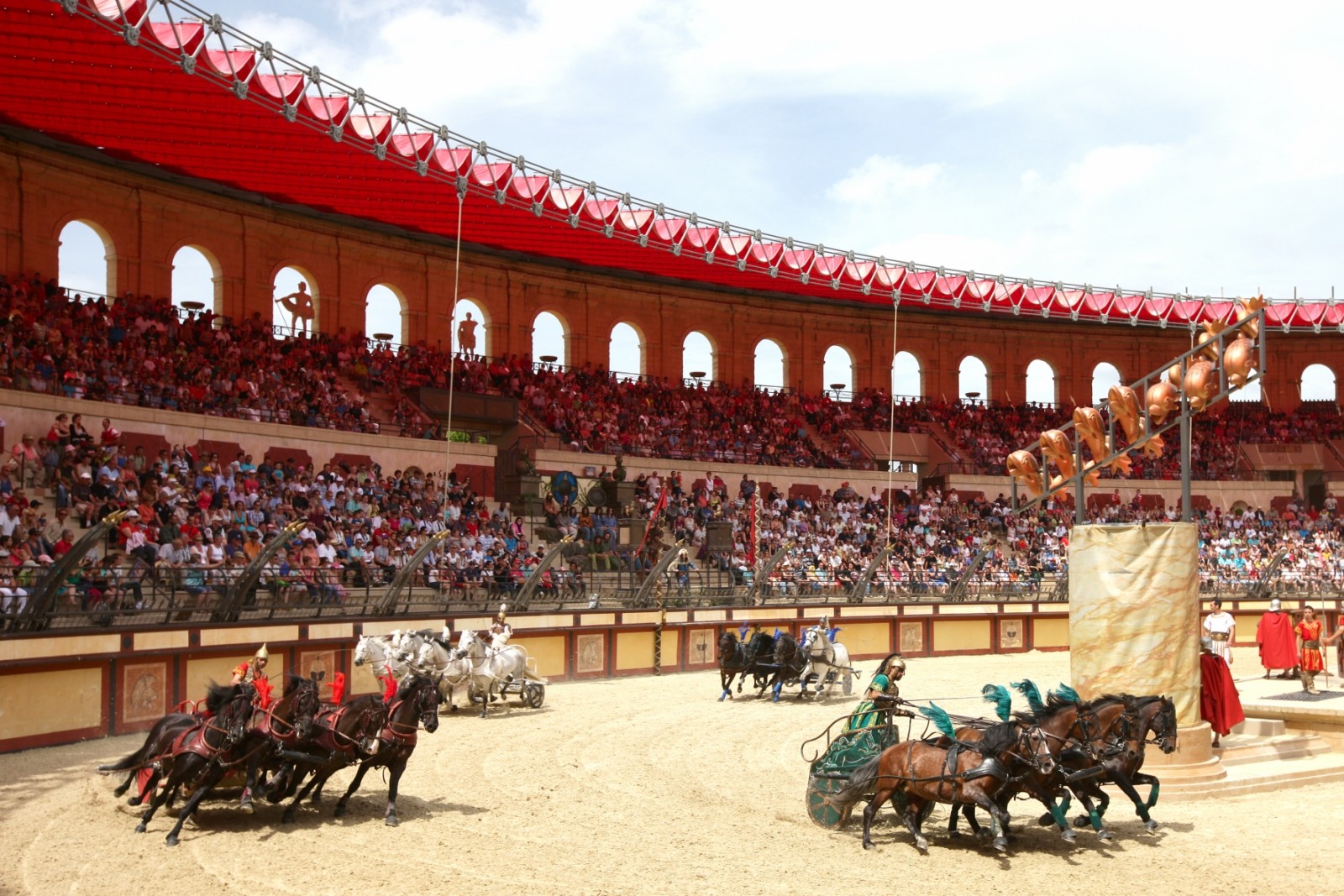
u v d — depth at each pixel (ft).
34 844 47.09
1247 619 154.20
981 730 50.57
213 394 115.96
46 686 67.31
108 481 94.17
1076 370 203.62
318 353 135.33
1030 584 146.82
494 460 138.51
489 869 44.14
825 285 160.25
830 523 158.40
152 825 50.70
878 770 48.96
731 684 101.96
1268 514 189.98
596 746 71.82
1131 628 59.62
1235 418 204.13
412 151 110.93
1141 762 50.93
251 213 134.00
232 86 87.86
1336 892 42.39
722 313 181.06
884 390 193.26
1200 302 186.09
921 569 147.33
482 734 75.82
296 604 84.53
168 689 74.33
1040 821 52.29
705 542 140.26
